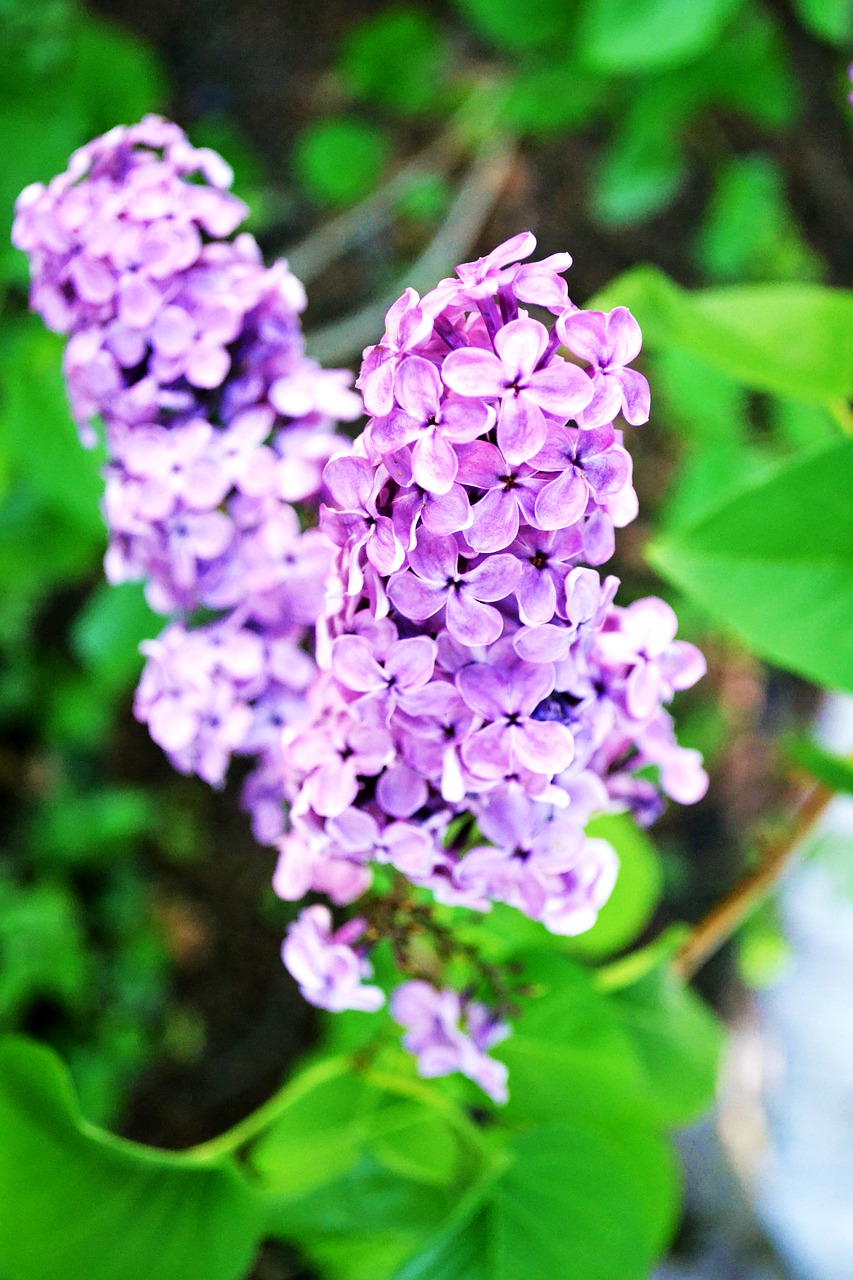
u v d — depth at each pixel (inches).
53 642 42.3
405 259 46.4
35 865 41.7
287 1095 16.4
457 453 12.2
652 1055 17.9
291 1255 31.9
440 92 43.7
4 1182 15.8
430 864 13.2
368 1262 19.3
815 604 15.7
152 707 15.3
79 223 14.8
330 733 13.3
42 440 23.7
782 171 47.7
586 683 13.2
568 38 39.2
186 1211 16.2
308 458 15.1
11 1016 40.2
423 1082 16.6
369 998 14.2
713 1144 40.4
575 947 18.4
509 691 12.7
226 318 14.7
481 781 12.8
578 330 12.3
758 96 41.3
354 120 46.9
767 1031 43.5
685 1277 37.7
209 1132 43.7
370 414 12.6
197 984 44.5
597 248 47.8
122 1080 42.3
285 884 14.6
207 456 14.8
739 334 17.0
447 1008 14.5
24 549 33.5
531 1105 16.9
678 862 44.8
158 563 15.4
